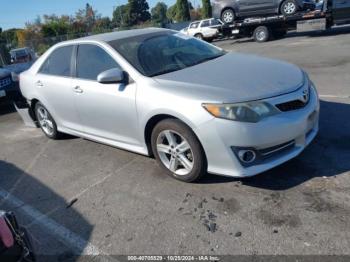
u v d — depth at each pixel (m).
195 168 3.64
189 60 4.40
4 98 8.15
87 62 4.70
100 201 3.82
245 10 16.72
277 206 3.24
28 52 23.88
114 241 3.16
